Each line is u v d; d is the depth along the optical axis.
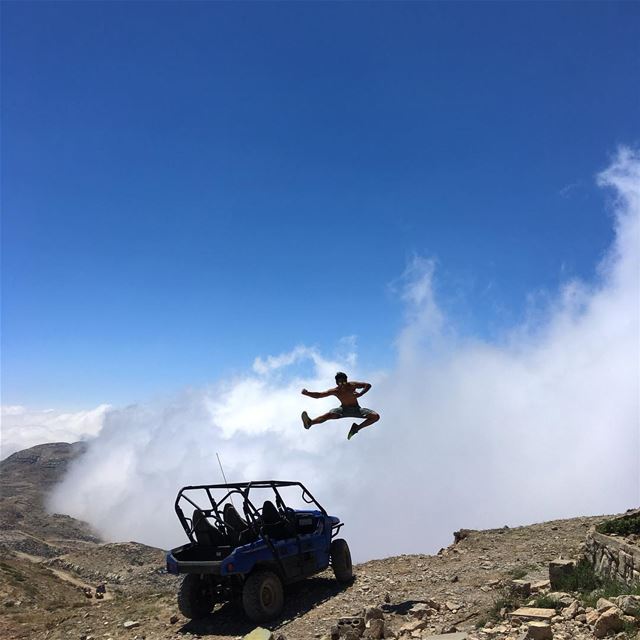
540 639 7.51
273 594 11.14
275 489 12.77
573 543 15.09
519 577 12.16
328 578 14.30
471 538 18.25
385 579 13.50
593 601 8.69
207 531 11.92
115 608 14.77
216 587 11.91
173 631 11.47
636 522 11.64
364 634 9.20
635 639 6.86
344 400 9.69
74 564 91.81
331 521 13.66
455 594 11.29
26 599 25.66
